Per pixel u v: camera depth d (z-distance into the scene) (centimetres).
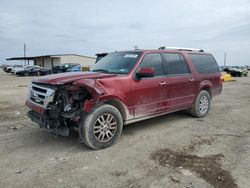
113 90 480
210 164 402
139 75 520
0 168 394
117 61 573
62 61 5097
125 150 466
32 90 504
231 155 439
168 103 602
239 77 3216
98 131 465
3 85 1797
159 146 486
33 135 554
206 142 508
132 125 634
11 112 793
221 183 345
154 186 339
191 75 670
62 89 449
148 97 549
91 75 485
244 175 367
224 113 784
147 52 570
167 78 595
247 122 668
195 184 342
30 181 354
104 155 444
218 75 780
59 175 371
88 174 373
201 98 712
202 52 743
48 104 454
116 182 350
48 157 436
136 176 366
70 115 442
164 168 390
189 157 432
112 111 478
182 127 619
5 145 493
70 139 527
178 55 654
